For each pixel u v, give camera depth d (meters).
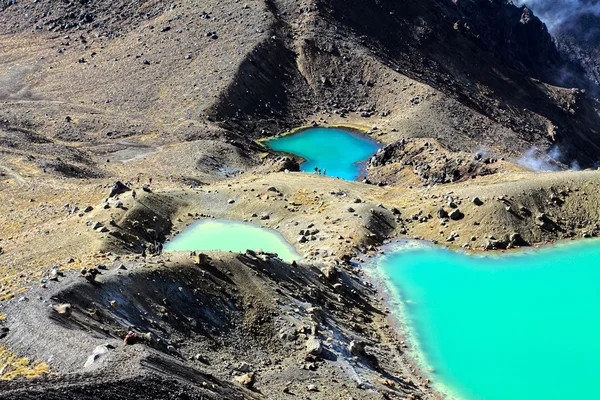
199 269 47.59
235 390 34.97
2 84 169.25
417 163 103.62
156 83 167.62
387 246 69.81
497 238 69.00
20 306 37.47
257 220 73.62
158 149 132.25
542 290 60.62
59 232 61.66
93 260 48.78
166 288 44.12
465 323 55.62
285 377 39.97
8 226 68.19
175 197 76.69
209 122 150.00
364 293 59.22
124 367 31.00
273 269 52.59
